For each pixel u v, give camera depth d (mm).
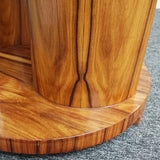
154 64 689
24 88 433
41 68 375
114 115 362
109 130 343
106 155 369
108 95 369
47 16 313
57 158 360
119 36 313
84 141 330
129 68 360
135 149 382
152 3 323
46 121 348
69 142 322
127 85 382
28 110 372
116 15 293
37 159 356
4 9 531
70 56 327
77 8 285
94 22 293
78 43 312
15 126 336
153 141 399
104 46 316
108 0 279
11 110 371
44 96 403
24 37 588
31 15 347
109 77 349
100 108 378
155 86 571
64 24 303
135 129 428
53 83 369
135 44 340
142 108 403
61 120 350
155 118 458
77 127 336
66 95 369
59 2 290
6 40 581
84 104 372
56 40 323
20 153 354
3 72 487
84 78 343
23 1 530
